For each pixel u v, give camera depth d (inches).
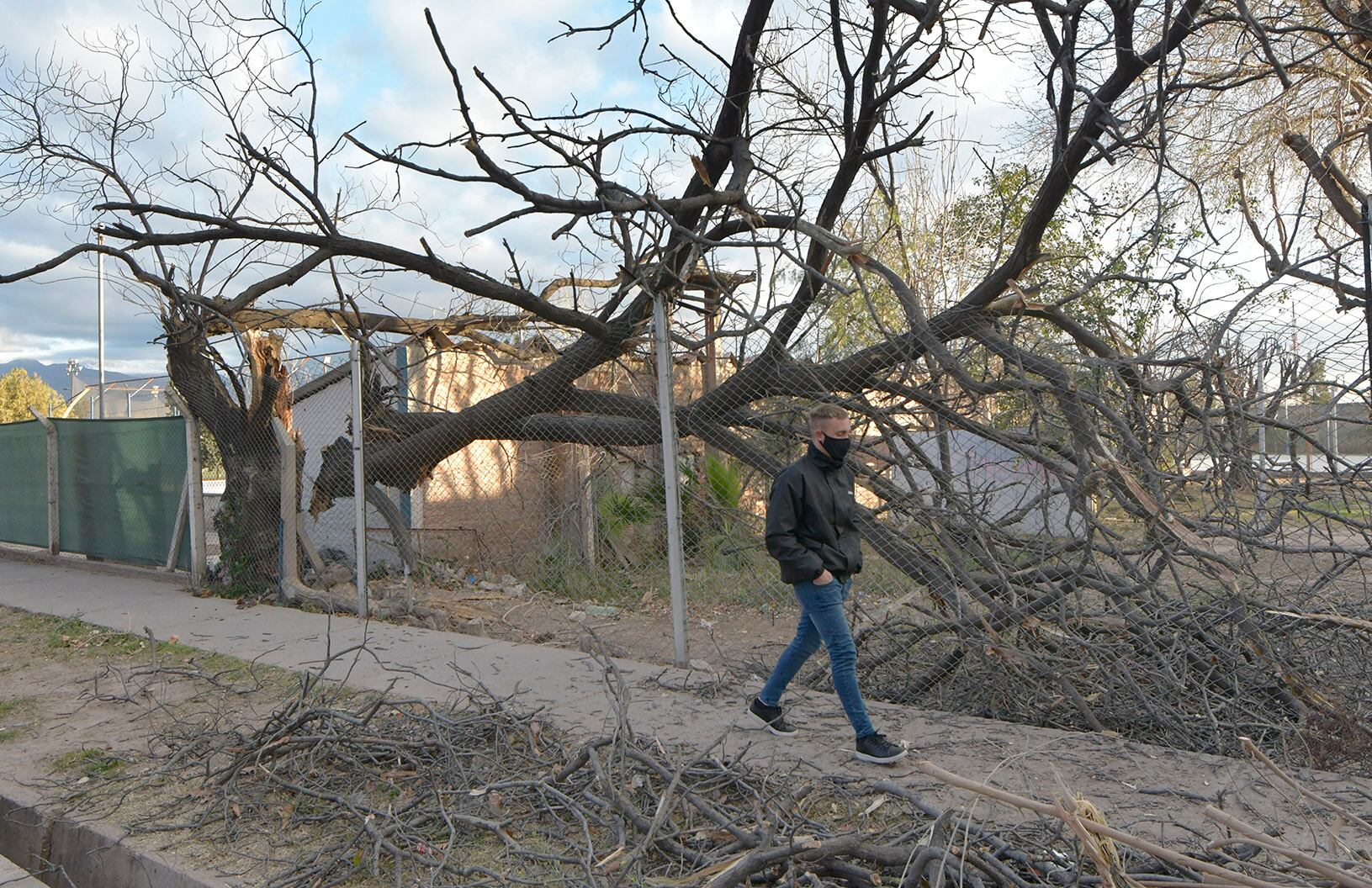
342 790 171.6
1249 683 207.3
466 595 398.6
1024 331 293.3
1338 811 114.7
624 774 156.1
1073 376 261.0
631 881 134.3
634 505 420.5
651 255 294.5
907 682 239.5
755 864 121.6
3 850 177.5
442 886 137.3
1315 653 209.9
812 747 190.9
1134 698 210.8
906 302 267.0
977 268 602.2
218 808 167.5
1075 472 248.7
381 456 386.9
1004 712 221.3
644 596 386.0
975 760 182.1
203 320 343.0
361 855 146.0
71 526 487.2
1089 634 232.7
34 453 515.8
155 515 430.0
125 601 373.4
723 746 190.5
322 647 288.7
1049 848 136.8
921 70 297.6
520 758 178.9
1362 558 216.4
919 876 119.5
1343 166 386.0
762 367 312.8
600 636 319.6
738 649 295.6
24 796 181.2
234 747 193.2
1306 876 118.6
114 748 205.8
